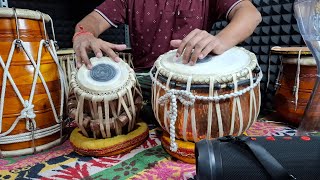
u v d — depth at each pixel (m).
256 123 1.37
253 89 0.84
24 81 0.94
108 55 1.03
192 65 0.84
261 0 1.64
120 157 0.97
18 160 0.97
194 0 1.30
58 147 1.08
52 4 3.04
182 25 1.31
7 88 0.92
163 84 0.85
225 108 0.80
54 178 0.83
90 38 1.07
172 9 1.31
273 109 1.55
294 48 1.27
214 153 0.57
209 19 1.35
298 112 1.24
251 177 0.54
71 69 1.45
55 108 1.05
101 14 1.36
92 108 0.92
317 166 0.53
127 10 1.41
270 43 1.62
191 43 0.84
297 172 0.53
